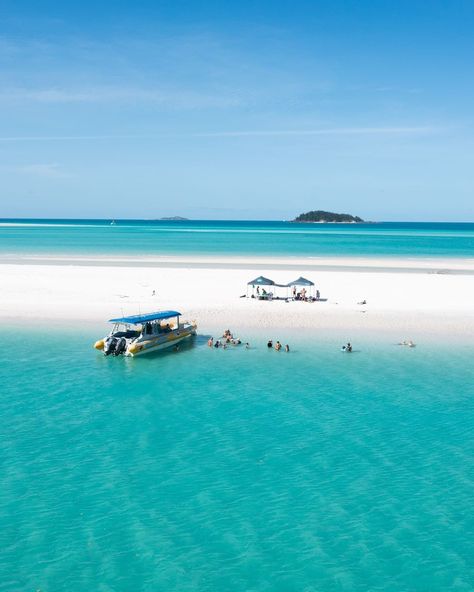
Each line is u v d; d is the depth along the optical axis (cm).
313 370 3481
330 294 6072
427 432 2550
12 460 2238
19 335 4256
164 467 2195
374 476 2139
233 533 1772
